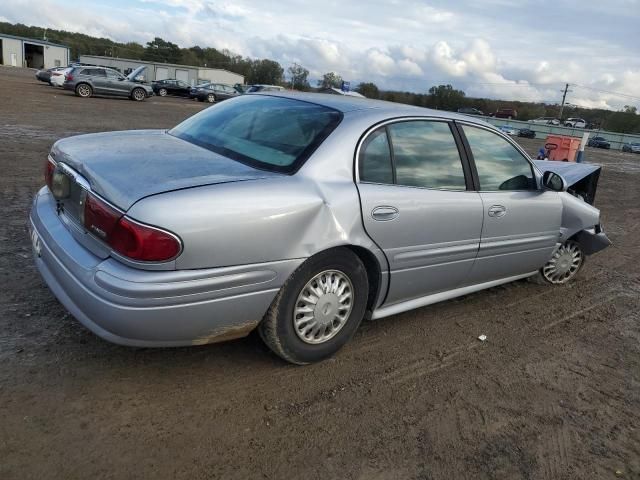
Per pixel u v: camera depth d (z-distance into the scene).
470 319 4.29
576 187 5.93
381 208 3.14
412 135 3.48
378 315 3.50
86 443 2.41
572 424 3.01
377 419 2.84
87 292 2.48
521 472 2.58
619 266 6.31
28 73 52.97
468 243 3.80
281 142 3.14
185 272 2.45
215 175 2.71
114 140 3.31
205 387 2.93
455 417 2.94
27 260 4.26
